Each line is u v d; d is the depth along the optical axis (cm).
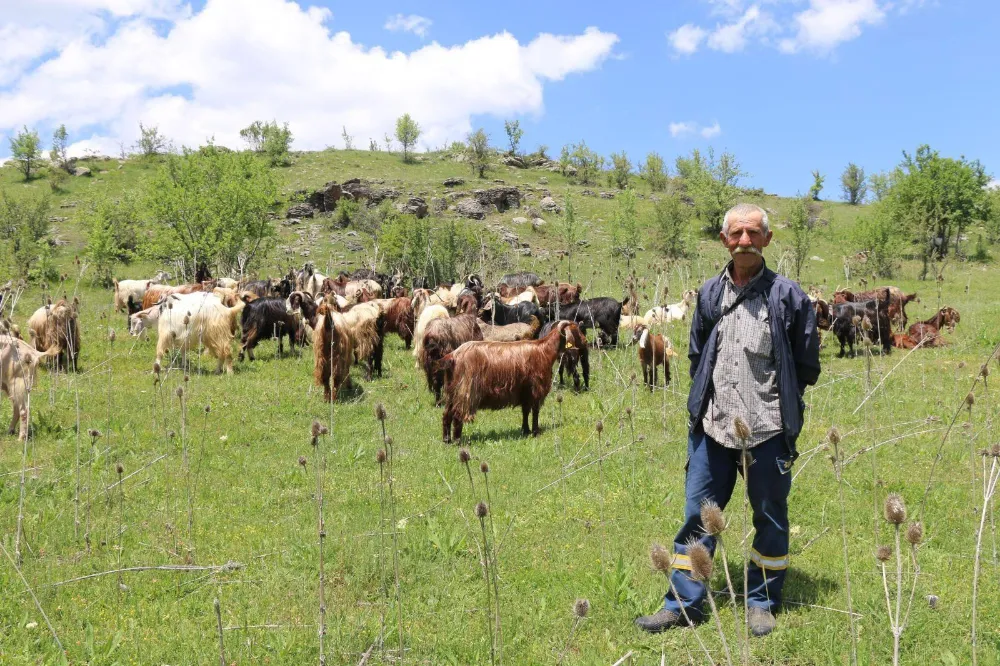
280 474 772
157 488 716
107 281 3231
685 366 1394
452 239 3756
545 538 592
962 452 782
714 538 431
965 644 406
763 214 412
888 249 3744
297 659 411
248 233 3200
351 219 5141
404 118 7875
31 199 4094
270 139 7425
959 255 4628
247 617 468
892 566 515
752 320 412
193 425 957
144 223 3666
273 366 1424
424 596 496
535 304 1659
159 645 431
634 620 450
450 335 1141
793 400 408
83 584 510
